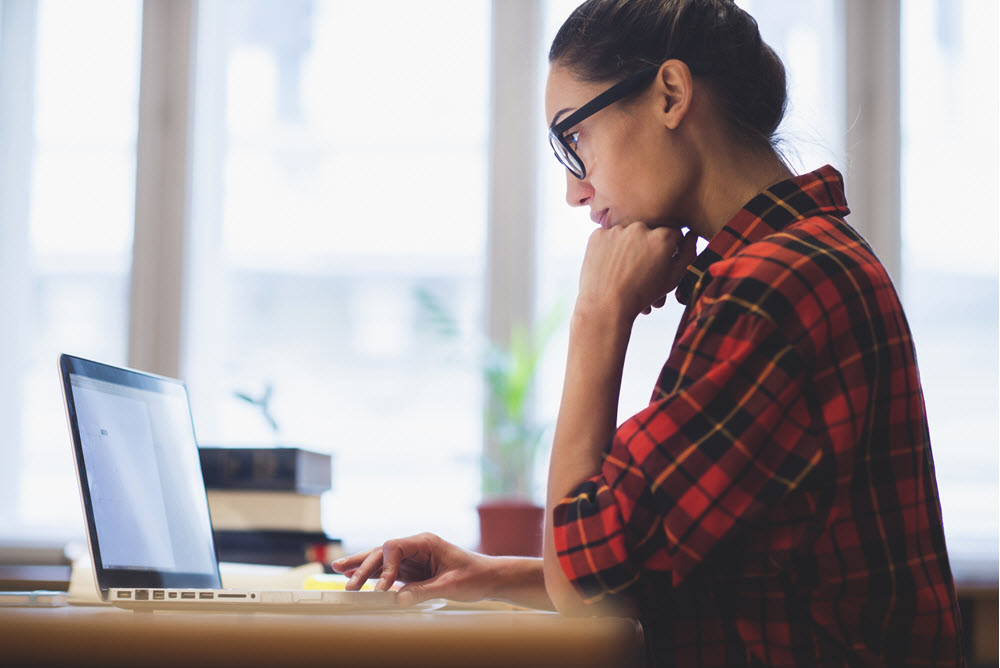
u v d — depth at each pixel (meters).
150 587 1.12
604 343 1.05
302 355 3.42
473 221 3.44
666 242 1.08
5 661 0.60
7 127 3.50
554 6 3.46
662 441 0.90
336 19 3.52
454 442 3.34
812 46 3.43
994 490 3.22
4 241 3.46
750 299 0.91
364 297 3.43
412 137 3.47
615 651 0.63
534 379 3.09
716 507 0.88
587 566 0.91
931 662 0.93
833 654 0.90
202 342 3.44
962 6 3.36
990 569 3.12
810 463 0.89
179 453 1.33
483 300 3.40
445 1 3.51
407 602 1.02
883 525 0.91
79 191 3.48
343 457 3.35
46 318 3.45
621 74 1.10
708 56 1.09
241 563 1.80
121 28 3.54
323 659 0.61
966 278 3.30
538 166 3.42
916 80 3.36
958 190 3.32
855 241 1.00
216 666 0.61
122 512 1.10
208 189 3.48
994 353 3.28
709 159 1.09
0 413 3.40
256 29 3.54
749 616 0.91
